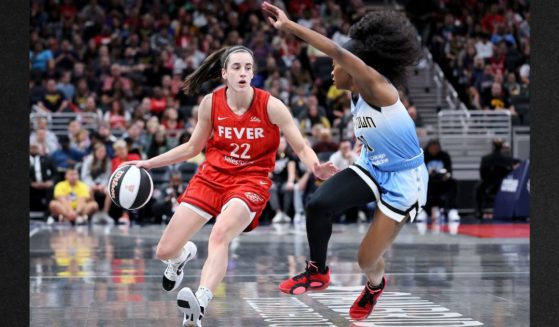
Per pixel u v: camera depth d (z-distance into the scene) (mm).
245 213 5133
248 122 5238
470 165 17953
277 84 18062
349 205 4898
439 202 15859
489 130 18266
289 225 14875
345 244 11305
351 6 23547
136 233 13219
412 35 4934
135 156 15328
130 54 20219
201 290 4824
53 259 9375
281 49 20359
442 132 18266
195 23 22000
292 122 5270
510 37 21906
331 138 16594
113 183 5445
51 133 16234
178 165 15625
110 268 8523
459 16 22797
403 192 4848
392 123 4742
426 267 8656
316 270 4941
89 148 15938
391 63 4930
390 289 7035
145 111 16906
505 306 6117
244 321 5500
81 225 15055
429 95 20672
